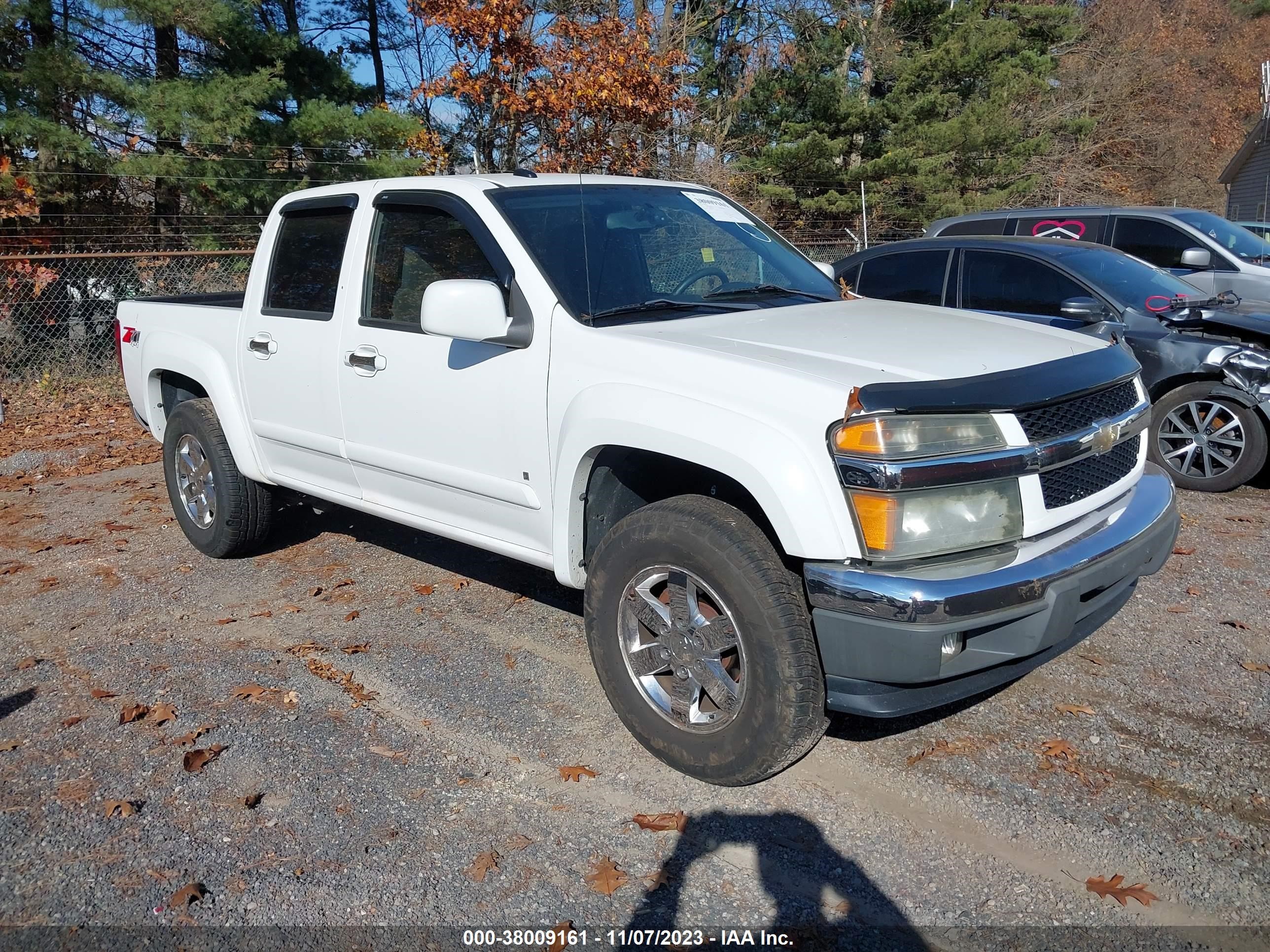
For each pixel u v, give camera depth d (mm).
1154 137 33594
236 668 4445
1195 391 6762
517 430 3912
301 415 4895
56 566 5840
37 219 13219
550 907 2918
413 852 3160
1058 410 3336
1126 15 34625
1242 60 37312
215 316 5473
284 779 3557
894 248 8109
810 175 24922
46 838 3240
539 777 3566
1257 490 6891
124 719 3967
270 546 6051
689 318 3918
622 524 3557
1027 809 3326
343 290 4629
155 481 7785
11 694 4234
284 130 15172
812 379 3156
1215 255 9578
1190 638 4562
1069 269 7223
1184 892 2930
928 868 3061
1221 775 3492
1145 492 3809
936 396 3051
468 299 3688
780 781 3518
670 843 3193
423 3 15453
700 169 23609
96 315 12586
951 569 3053
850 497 3047
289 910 2908
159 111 13484
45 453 8672
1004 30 26109
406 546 6023
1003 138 25172
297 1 25078
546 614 4980
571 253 4027
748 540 3236
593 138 16297
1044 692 4090
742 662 3270
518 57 15828
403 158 16219
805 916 2873
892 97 26109
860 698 3160
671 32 24922
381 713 4027
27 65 12875
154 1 13148
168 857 3137
